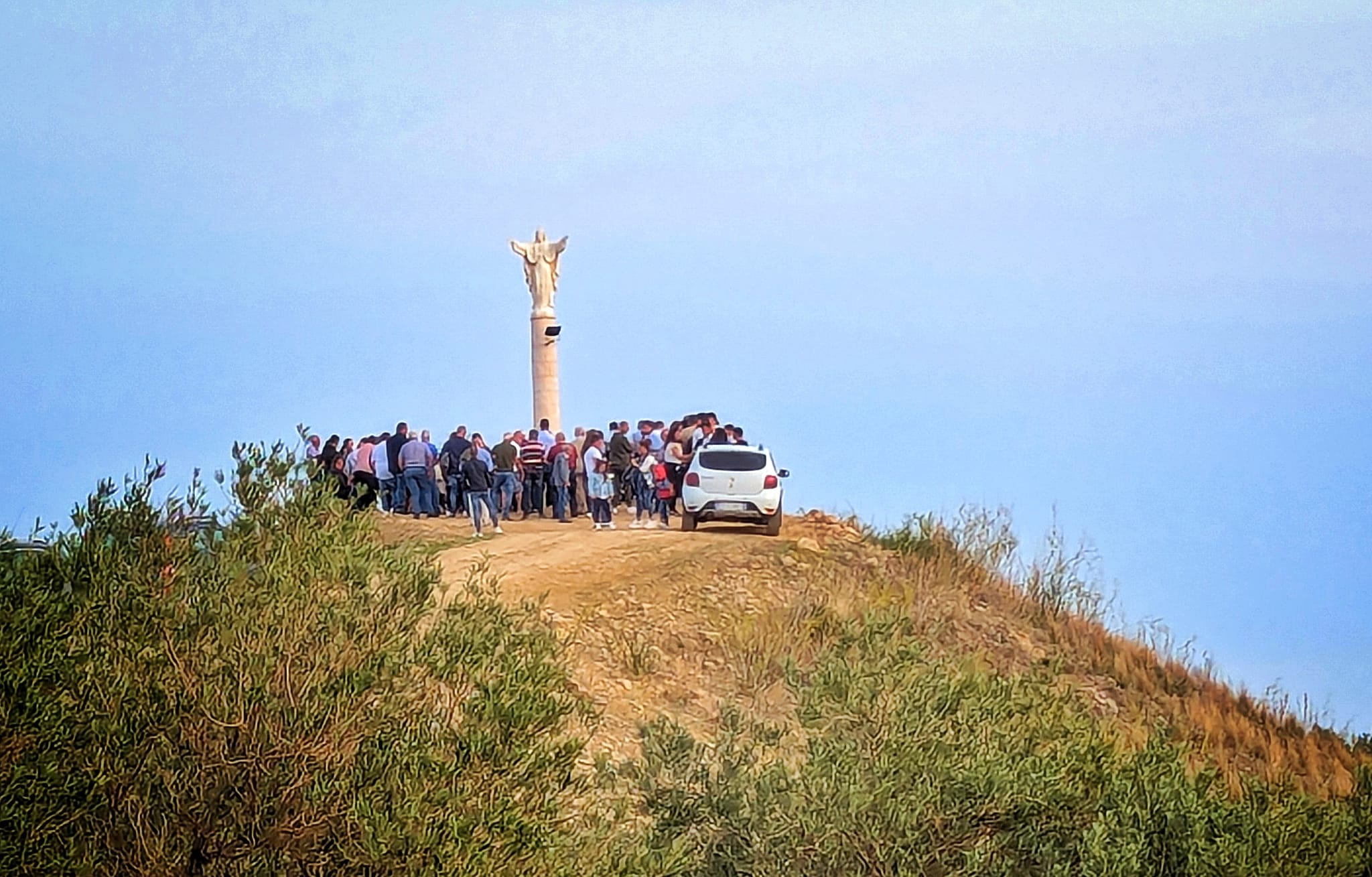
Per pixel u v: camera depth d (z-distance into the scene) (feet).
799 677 115.65
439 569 94.63
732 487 231.30
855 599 204.64
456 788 85.30
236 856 84.07
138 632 86.53
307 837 84.64
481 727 87.71
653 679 179.22
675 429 248.52
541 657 92.94
